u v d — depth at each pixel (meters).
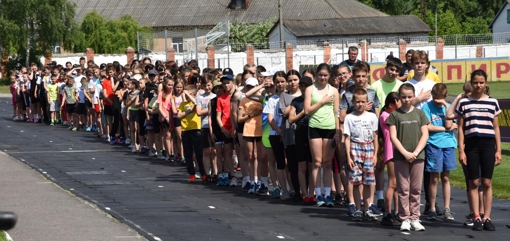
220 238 13.22
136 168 23.25
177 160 24.48
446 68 70.62
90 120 35.81
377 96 15.77
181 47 124.00
